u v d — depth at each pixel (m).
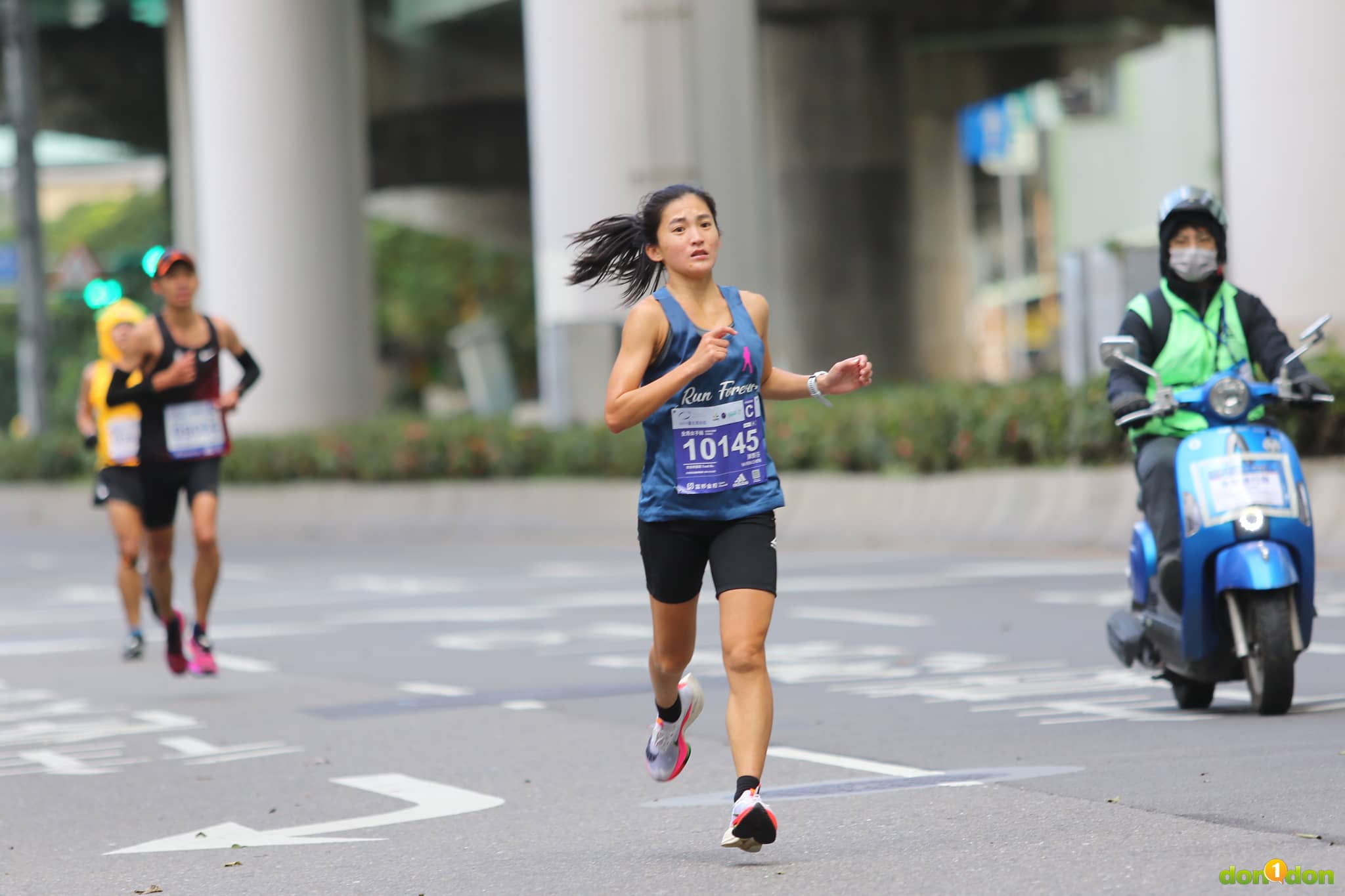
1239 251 56.25
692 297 18.16
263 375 101.38
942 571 52.19
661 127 81.81
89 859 19.59
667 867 17.52
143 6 152.50
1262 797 19.22
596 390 82.62
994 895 15.55
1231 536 24.42
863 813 19.69
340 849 19.38
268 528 92.62
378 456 87.12
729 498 17.80
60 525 106.75
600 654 37.12
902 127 122.12
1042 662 32.66
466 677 34.44
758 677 17.52
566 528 77.06
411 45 139.62
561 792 22.38
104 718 31.19
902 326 122.12
